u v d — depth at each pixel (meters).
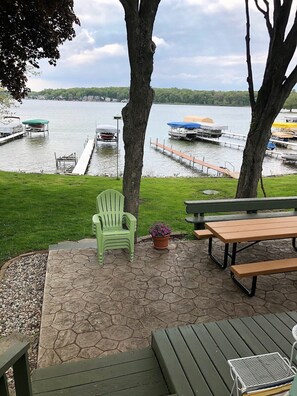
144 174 16.23
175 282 3.38
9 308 3.09
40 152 22.20
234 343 2.24
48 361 2.28
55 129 37.69
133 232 3.78
